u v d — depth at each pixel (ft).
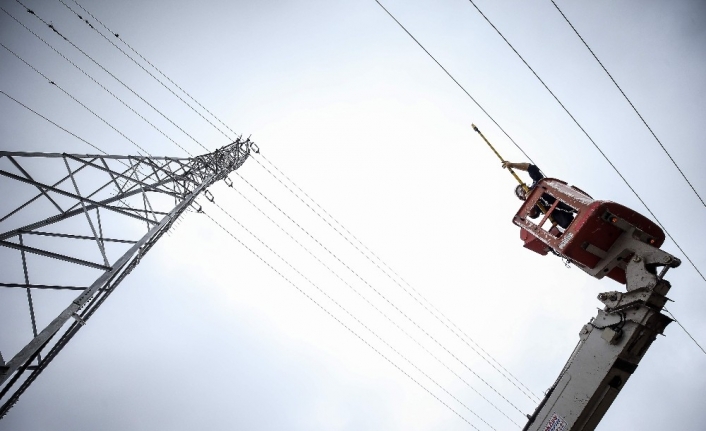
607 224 16.89
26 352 15.01
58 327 16.62
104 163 25.54
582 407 13.85
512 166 29.37
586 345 15.40
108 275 19.90
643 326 13.50
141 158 30.48
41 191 20.07
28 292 17.31
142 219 25.84
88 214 20.81
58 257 17.79
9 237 17.24
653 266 15.16
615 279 18.66
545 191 22.62
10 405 18.31
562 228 24.88
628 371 13.82
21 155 18.83
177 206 31.17
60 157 22.06
